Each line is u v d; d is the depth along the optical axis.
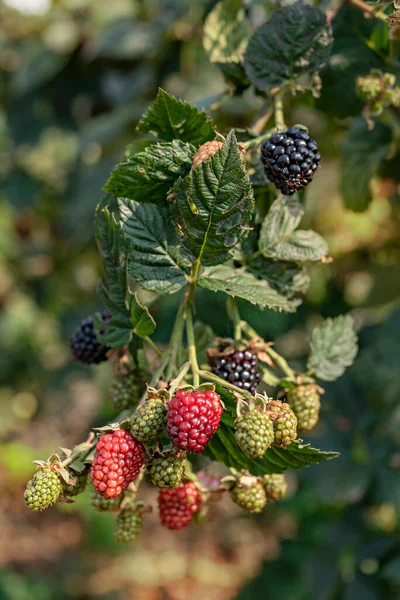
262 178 0.49
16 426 1.90
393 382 0.76
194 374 0.44
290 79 0.51
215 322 0.60
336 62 0.57
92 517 1.95
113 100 0.98
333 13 0.53
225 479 0.47
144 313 0.46
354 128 0.61
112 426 0.43
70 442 1.96
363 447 0.77
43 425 2.01
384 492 0.76
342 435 0.79
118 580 1.92
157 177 0.46
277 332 0.88
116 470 0.42
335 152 0.81
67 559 1.95
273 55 0.51
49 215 1.24
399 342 0.76
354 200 0.62
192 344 0.46
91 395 1.82
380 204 0.83
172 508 0.47
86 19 1.02
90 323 0.51
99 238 0.47
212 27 0.56
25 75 1.00
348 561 0.83
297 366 0.90
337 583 0.83
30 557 1.94
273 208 0.49
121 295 0.47
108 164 1.03
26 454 1.99
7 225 1.24
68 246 1.19
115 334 0.48
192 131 0.48
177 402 0.43
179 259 0.46
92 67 1.00
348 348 0.51
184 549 2.11
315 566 0.84
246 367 0.47
